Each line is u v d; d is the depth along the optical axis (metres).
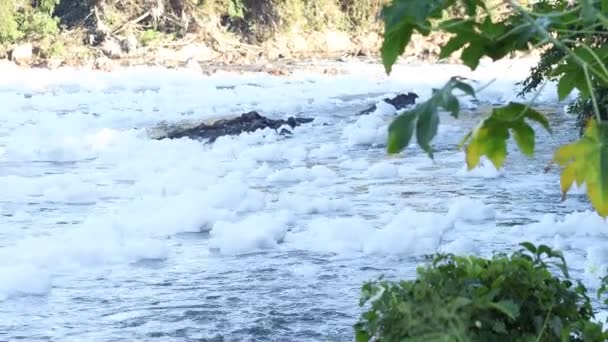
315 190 40.19
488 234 31.33
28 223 34.19
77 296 25.42
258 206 35.75
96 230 31.02
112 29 125.56
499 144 7.41
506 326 10.59
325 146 51.00
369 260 28.45
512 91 72.94
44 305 24.64
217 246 30.19
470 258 11.26
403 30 7.18
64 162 49.31
